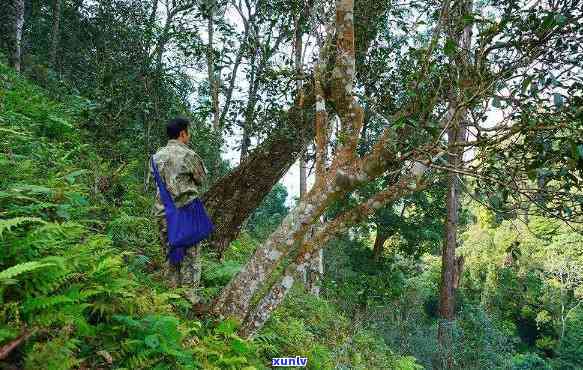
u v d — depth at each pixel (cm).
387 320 1229
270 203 2200
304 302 742
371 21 665
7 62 1060
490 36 325
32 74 1156
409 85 368
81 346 257
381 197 385
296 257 394
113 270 310
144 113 823
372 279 882
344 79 391
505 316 3412
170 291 371
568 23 317
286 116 657
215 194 649
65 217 377
